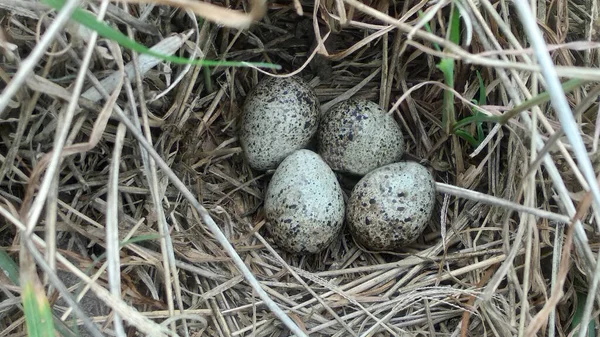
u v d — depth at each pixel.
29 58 0.13
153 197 0.17
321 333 0.19
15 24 0.16
